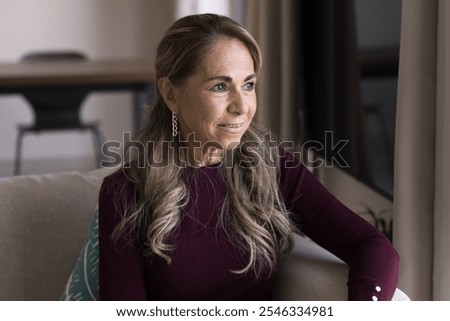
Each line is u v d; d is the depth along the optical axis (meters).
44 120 5.42
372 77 2.55
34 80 5.07
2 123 6.53
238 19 5.40
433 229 2.14
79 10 6.51
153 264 1.88
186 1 6.37
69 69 5.38
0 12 6.38
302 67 3.30
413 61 2.06
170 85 1.84
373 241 1.87
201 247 1.89
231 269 1.91
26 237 2.14
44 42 6.50
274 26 3.32
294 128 3.29
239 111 1.78
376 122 2.53
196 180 1.92
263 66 3.34
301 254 2.02
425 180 2.12
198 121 1.80
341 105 2.89
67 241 2.18
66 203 2.21
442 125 2.00
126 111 6.68
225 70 1.76
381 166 2.51
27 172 6.30
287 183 2.01
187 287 1.89
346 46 2.80
